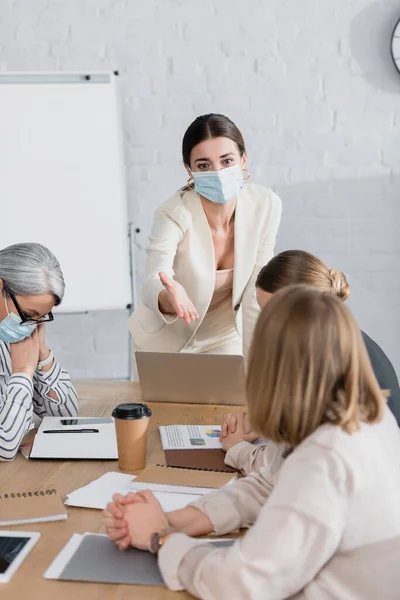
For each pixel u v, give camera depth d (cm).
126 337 351
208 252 220
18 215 325
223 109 341
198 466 146
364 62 337
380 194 344
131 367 345
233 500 117
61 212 326
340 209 345
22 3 336
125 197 332
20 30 337
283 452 111
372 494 96
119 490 132
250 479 121
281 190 345
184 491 131
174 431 168
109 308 331
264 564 93
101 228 328
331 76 338
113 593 98
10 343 166
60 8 336
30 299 163
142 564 106
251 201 221
